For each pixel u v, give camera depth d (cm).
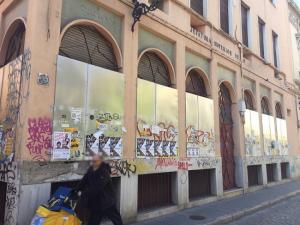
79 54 704
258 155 1397
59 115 618
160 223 744
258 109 1460
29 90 581
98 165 547
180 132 932
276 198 1121
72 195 536
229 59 1241
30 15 618
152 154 824
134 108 785
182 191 907
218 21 1198
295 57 2100
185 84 989
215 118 1106
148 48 864
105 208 532
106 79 721
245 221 834
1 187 651
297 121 1964
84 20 700
